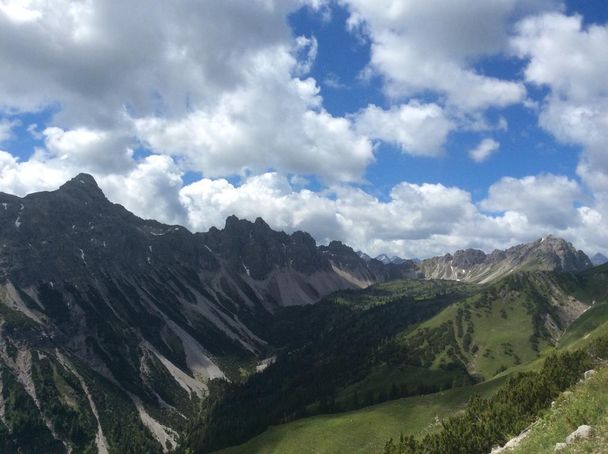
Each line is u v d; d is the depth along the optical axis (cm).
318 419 19862
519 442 3950
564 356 7456
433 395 19150
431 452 7269
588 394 3788
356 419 18312
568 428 3444
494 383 17950
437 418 16625
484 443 6781
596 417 3328
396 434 16500
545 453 3100
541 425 3906
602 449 2708
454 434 7275
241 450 18975
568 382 6819
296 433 18638
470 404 8350
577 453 2811
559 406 4050
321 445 17262
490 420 7019
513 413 6806
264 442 18875
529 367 18075
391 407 18750
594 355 7312
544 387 6944
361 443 16725
